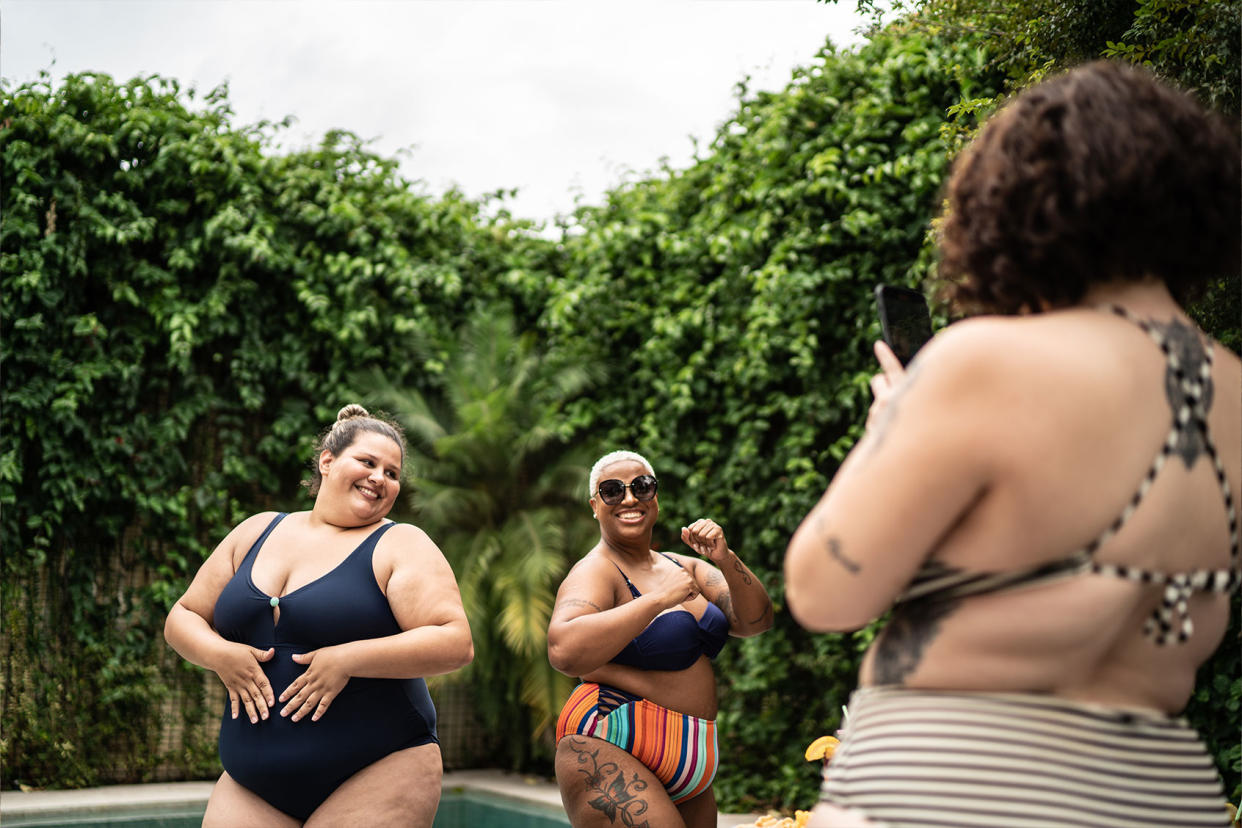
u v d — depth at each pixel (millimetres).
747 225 6680
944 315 4551
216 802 2453
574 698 2756
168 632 2574
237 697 2451
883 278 6020
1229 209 950
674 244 7230
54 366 6887
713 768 2732
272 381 7680
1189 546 897
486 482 7734
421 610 2484
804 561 946
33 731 6668
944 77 5746
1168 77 3207
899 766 910
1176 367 916
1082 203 908
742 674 6574
